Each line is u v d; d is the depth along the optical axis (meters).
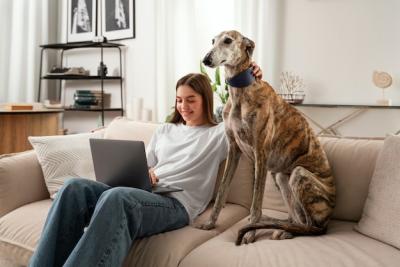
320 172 1.54
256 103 1.48
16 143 2.89
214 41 1.49
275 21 3.12
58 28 4.23
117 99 3.93
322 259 1.15
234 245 1.34
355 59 2.89
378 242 1.30
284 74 3.11
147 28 3.62
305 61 3.06
